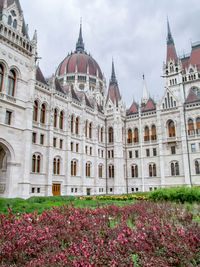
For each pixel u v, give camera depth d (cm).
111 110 6706
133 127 6681
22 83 3812
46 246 1003
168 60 7462
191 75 7431
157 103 6241
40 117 4556
